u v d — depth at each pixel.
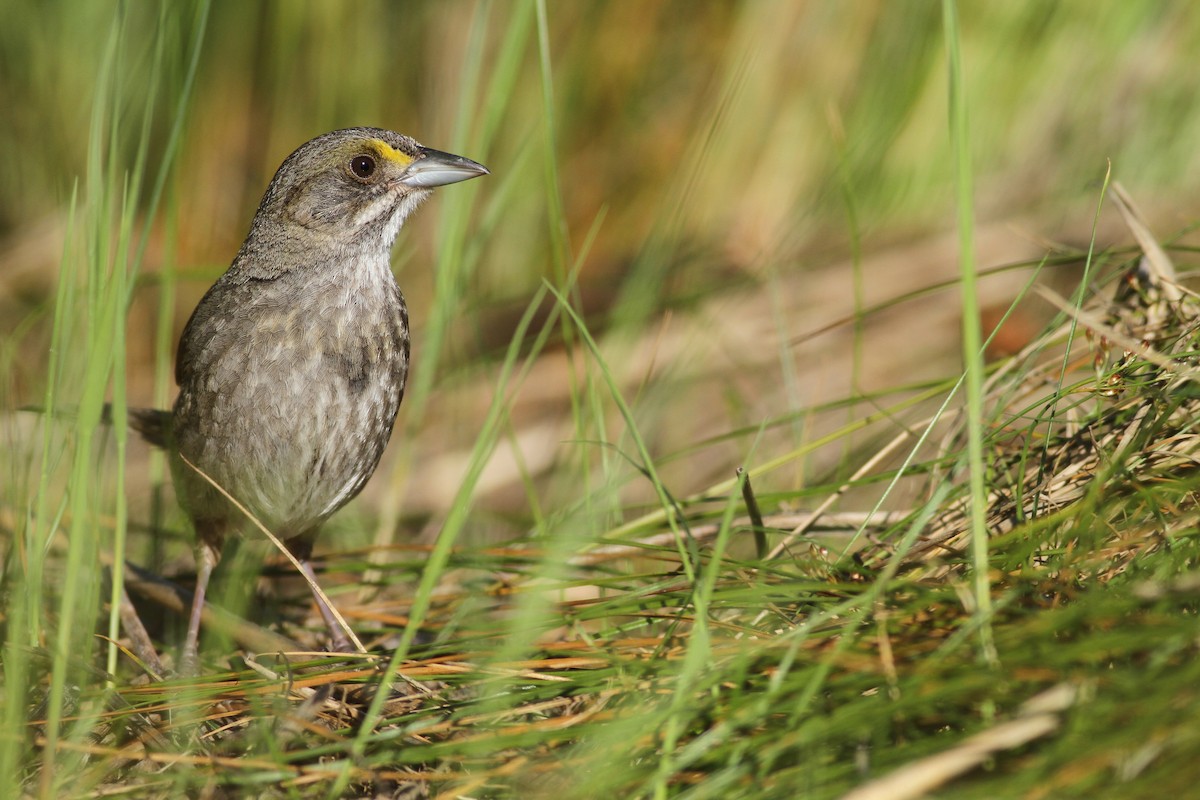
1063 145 15.33
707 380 13.89
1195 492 7.08
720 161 15.26
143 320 16.14
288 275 9.75
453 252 11.22
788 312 14.42
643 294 13.11
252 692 7.43
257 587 10.56
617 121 16.48
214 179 16.33
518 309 15.50
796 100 15.35
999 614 6.61
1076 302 8.40
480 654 7.73
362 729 6.66
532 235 15.94
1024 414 8.40
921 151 15.47
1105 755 5.39
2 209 16.45
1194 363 7.68
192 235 16.33
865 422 9.47
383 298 9.98
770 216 15.20
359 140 10.09
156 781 6.82
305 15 16.08
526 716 7.25
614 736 6.20
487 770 6.72
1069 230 14.60
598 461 12.24
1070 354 9.10
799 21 15.46
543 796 6.37
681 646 7.50
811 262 15.07
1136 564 6.73
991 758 5.77
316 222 9.82
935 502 7.04
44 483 7.91
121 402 8.05
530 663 7.41
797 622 7.27
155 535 10.91
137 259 8.67
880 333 14.19
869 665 6.41
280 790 6.87
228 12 15.94
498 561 9.24
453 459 13.62
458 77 15.70
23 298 15.44
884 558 8.09
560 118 16.20
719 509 9.63
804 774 5.89
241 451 9.46
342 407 9.56
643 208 16.27
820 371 13.54
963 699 6.00
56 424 10.91
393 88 16.23
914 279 14.74
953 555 7.64
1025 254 14.59
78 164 15.97
